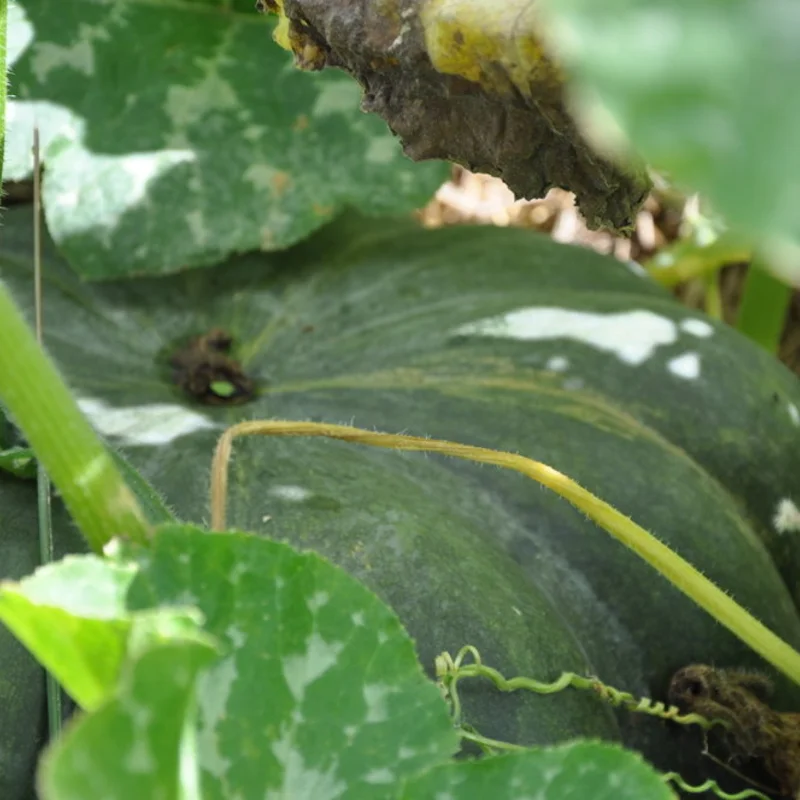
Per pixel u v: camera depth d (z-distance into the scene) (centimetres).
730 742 67
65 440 50
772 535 74
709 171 19
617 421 72
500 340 75
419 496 68
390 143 77
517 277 79
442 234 82
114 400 71
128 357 75
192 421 70
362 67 55
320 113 78
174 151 77
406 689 50
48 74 78
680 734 68
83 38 78
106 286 77
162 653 31
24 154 77
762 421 74
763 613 70
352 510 65
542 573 68
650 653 68
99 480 50
